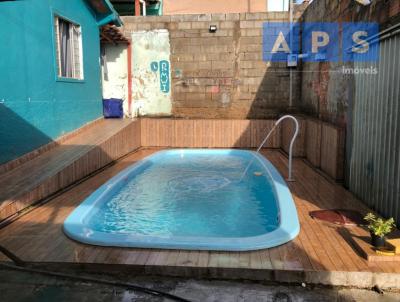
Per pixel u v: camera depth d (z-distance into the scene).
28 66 6.44
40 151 6.63
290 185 6.05
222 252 3.47
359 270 3.08
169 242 3.58
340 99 6.44
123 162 8.18
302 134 8.59
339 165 6.09
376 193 4.60
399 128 3.99
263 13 10.53
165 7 14.03
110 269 3.28
